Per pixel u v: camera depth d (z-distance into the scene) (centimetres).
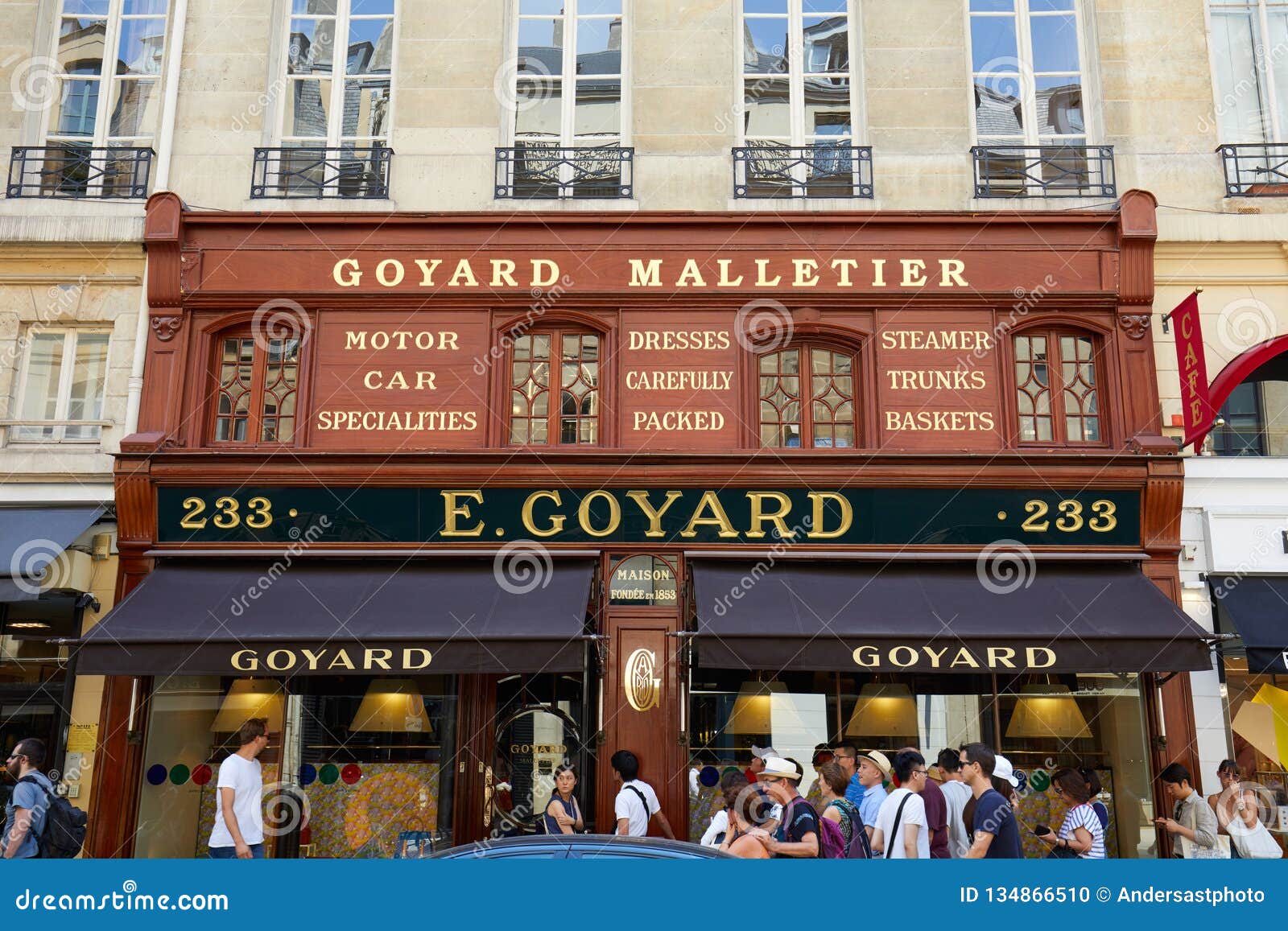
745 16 1120
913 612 932
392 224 1032
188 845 981
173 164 1072
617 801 828
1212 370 1030
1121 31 1093
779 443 1022
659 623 977
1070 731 987
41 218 1055
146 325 1047
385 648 894
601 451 991
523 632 890
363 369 1023
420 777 1001
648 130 1076
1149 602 941
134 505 996
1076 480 984
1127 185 1059
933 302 1022
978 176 1070
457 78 1090
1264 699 982
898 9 1098
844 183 1073
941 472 988
